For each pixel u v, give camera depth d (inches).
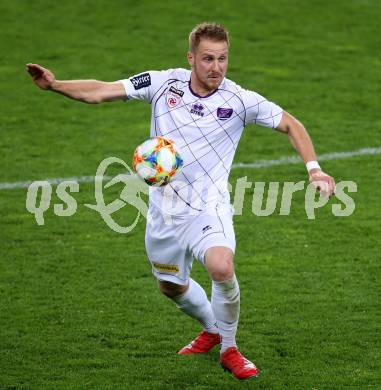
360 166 1505.9
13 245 1213.7
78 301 1047.6
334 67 1973.4
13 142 1601.9
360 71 1956.2
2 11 2214.6
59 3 2274.9
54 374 869.8
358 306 1030.4
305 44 2084.2
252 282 1100.5
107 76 1886.1
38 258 1174.3
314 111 1755.7
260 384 850.8
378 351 917.8
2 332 964.6
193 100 852.6
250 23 2186.3
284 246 1214.3
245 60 1990.7
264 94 1830.7
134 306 1037.2
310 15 2240.4
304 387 842.2
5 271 1131.3
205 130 852.0
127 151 1572.3
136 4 2278.5
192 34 834.8
